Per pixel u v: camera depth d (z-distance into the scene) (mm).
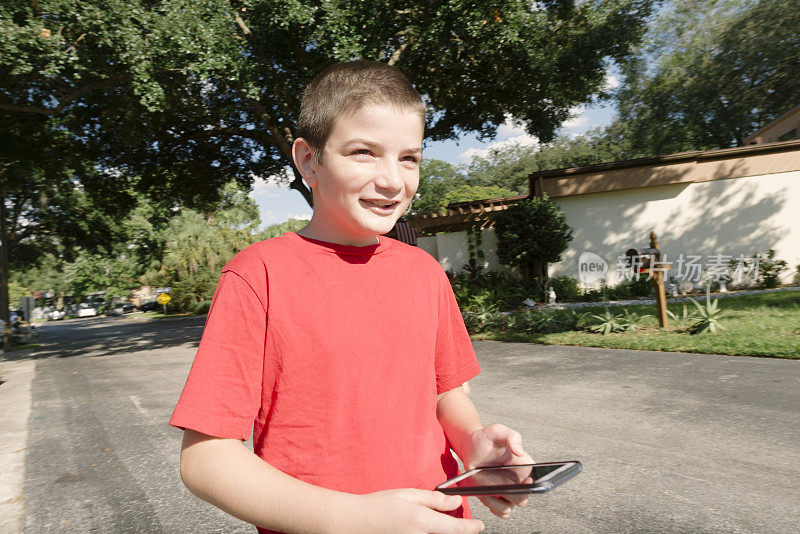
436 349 1058
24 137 14547
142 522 3227
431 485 857
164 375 9414
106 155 15836
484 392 5797
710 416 4398
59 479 4137
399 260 945
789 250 14016
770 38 26766
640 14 13852
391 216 827
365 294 856
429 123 16141
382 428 803
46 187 25406
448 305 1072
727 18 28734
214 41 10383
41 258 34719
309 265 841
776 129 22391
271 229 39312
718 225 14461
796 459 3443
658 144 32406
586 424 4438
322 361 786
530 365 7160
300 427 777
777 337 7008
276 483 677
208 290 37000
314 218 927
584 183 15117
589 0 13922
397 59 12641
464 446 942
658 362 6605
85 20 9695
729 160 14297
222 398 726
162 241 42656
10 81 11227
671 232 14773
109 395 7812
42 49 9656
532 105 15000
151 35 10031
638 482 3275
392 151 794
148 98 10750
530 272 15898
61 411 6910
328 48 10883
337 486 768
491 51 11711
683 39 29906
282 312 791
